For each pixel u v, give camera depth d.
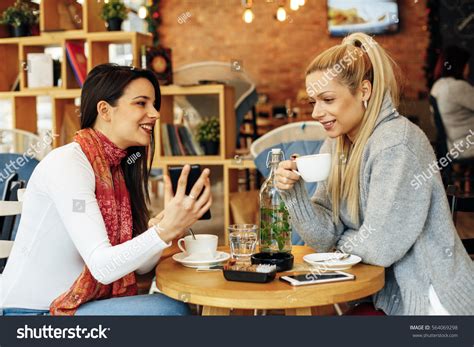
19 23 4.02
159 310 1.63
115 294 1.74
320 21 7.42
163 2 7.71
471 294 1.66
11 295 1.68
